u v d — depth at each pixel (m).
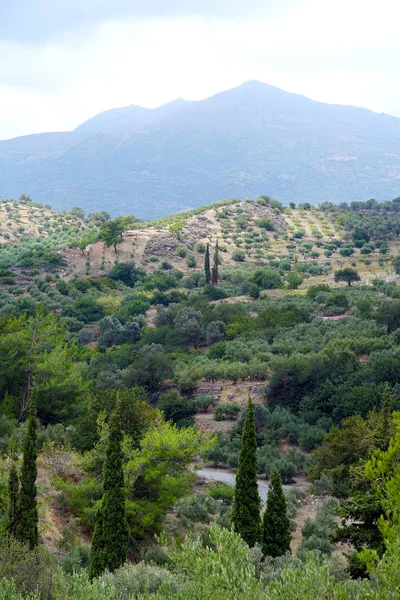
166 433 33.62
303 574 13.12
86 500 31.44
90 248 181.25
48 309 130.00
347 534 23.66
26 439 24.78
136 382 76.81
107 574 18.98
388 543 13.79
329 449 47.50
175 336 99.44
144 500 31.69
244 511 25.05
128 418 35.44
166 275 162.12
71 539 28.56
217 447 58.50
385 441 29.92
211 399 71.62
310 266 166.62
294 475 54.31
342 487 43.12
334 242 199.62
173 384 79.69
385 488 20.38
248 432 25.53
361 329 87.44
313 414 64.50
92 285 154.25
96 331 121.50
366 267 165.00
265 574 19.11
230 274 157.12
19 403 47.91
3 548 21.08
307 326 94.12
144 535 31.25
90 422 35.72
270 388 70.00
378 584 13.18
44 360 48.75
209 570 13.15
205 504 37.53
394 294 113.69
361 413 58.91
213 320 103.38
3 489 27.20
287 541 25.09
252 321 100.06
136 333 110.44
